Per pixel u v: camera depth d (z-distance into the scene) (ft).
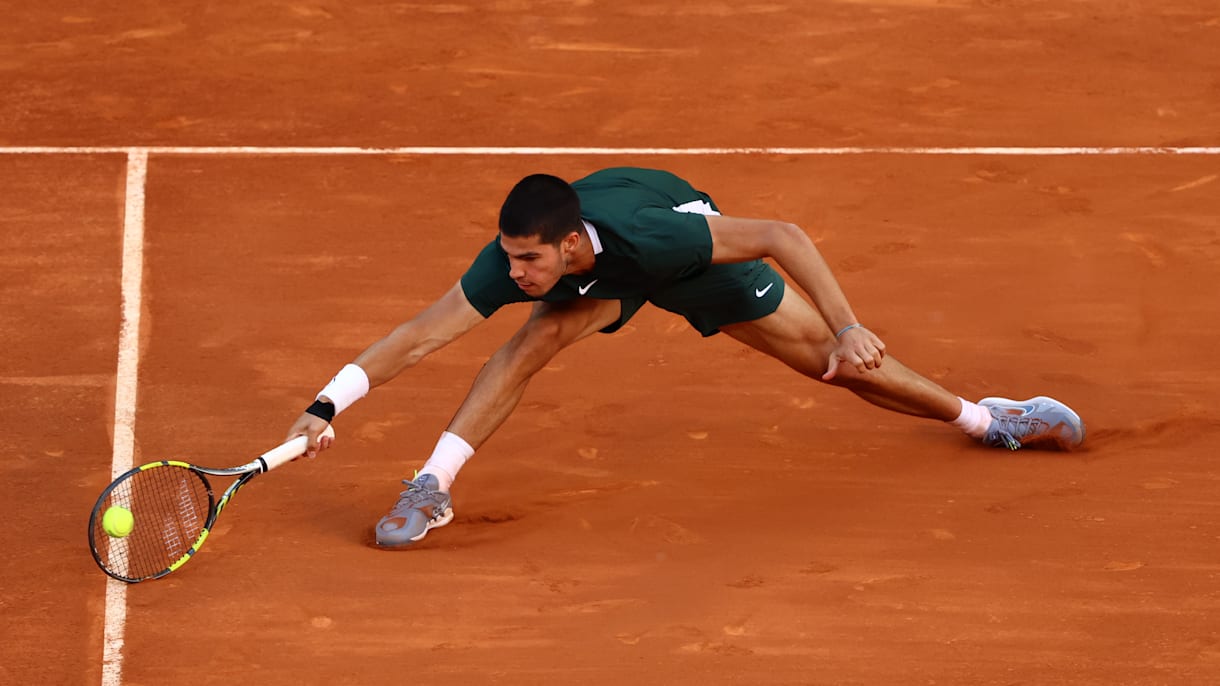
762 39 129.70
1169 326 86.53
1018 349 83.97
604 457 72.64
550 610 59.98
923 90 120.37
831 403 78.54
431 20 132.16
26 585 60.90
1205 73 124.36
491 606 60.18
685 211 61.41
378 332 84.74
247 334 83.97
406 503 64.44
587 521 67.00
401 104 115.96
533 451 73.15
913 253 94.94
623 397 78.54
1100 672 56.49
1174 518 67.05
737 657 57.06
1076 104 118.11
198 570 62.39
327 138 109.81
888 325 86.38
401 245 94.79
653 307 88.07
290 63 122.72
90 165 103.81
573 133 111.96
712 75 122.62
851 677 56.08
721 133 112.47
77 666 56.08
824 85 121.08
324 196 100.94
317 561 63.21
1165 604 60.70
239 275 90.48
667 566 63.21
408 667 56.39
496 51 126.41
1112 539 65.31
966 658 57.26
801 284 59.11
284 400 77.46
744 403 78.33
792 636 58.44
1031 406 72.49
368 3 135.13
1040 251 95.45
